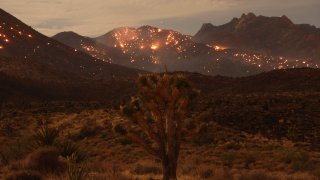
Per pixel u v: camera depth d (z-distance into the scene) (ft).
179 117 42.86
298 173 79.36
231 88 450.30
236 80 497.05
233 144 132.26
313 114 190.49
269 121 180.55
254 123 177.78
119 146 128.98
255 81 455.22
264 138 155.63
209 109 194.80
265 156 113.09
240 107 203.62
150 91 41.78
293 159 100.42
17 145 78.59
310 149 135.54
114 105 233.76
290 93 279.49
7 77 484.33
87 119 183.42
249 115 187.93
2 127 166.50
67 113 208.85
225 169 64.44
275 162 102.78
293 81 414.62
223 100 229.45
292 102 219.82
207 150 125.29
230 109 197.57
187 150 125.39
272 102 219.61
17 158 72.74
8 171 52.60
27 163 53.47
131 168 65.16
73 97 521.24
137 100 42.52
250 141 146.92
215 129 160.25
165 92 41.78
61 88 545.85
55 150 55.31
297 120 179.93
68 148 66.33
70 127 169.78
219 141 140.77
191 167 67.46
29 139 77.51
